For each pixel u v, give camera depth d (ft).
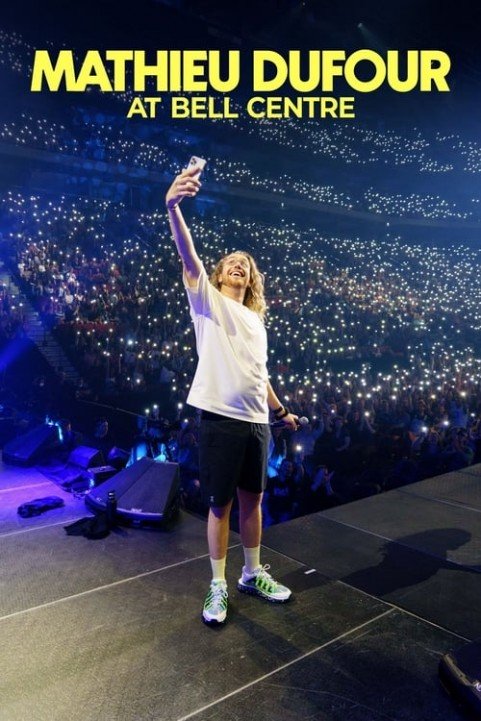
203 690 6.57
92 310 54.54
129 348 49.44
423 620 8.17
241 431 8.09
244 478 8.46
